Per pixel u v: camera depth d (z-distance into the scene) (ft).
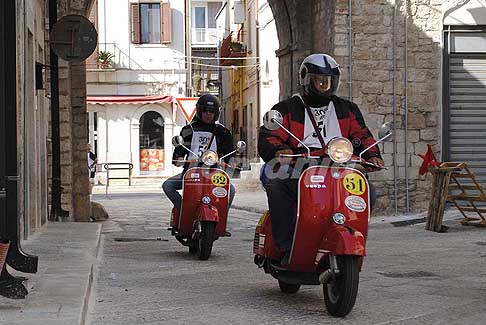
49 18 53.16
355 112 24.77
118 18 129.80
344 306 22.06
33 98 42.42
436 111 61.16
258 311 23.95
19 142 35.50
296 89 67.56
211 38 187.11
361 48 60.23
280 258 24.71
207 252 35.94
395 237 47.01
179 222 37.78
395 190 60.49
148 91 130.62
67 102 54.13
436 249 40.50
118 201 88.84
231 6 158.51
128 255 38.58
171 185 38.29
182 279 30.55
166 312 23.88
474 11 61.16
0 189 23.41
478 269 32.99
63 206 54.60
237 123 153.17
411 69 60.85
